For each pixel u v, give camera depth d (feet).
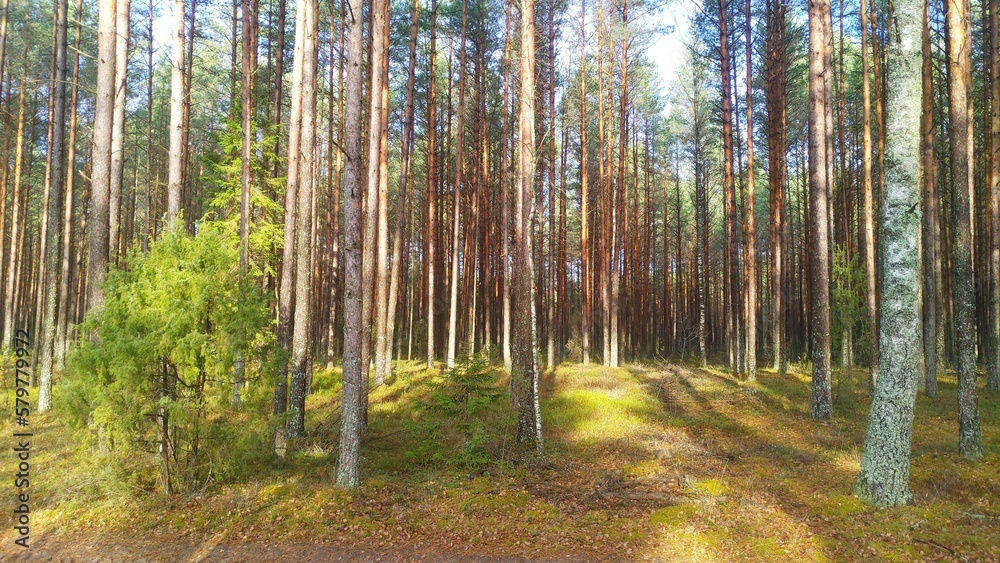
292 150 41.91
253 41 61.11
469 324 100.22
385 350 66.13
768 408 54.08
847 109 95.55
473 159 97.71
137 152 99.19
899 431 24.79
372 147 49.01
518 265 41.47
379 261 60.90
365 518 25.70
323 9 68.08
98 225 34.94
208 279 27.61
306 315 41.52
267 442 30.83
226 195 53.36
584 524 24.79
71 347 27.45
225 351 27.68
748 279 73.61
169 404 26.35
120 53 39.19
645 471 32.94
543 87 71.00
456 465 35.29
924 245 58.85
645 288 127.34
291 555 22.18
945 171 81.10
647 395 60.03
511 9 60.64
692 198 138.31
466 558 21.75
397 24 78.59
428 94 75.10
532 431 40.52
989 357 56.80
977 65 74.02
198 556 22.06
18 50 80.12
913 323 24.89
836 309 60.29
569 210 132.98
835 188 101.30
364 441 41.55
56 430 41.75
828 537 21.66
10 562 21.52
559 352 105.50
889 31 26.02
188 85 76.28
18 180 76.69
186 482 28.78
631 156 120.88
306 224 40.75
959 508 23.68
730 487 29.22
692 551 21.45
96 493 27.58
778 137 81.35
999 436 37.11
